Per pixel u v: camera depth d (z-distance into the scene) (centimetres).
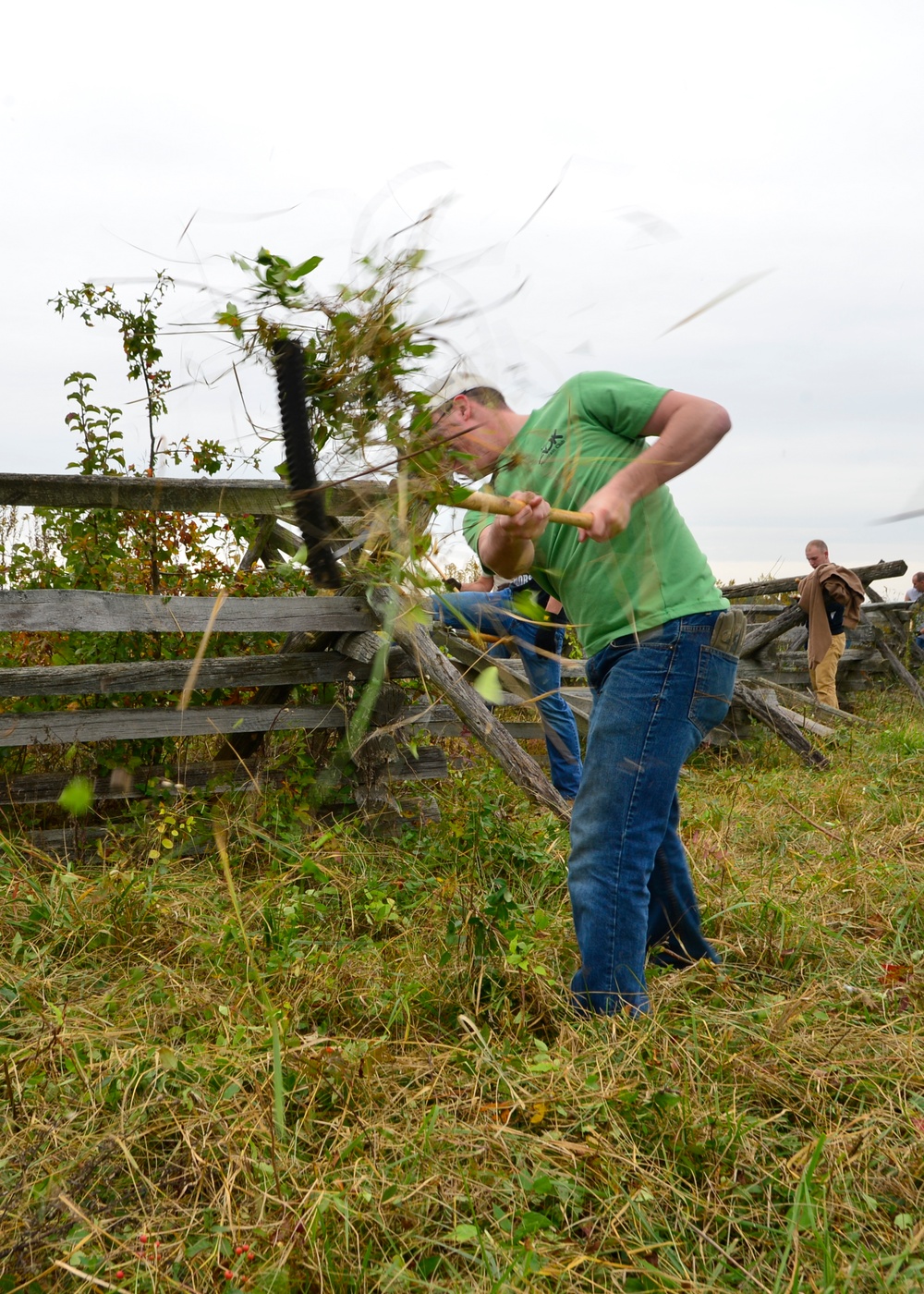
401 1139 216
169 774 453
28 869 386
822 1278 183
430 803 482
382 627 443
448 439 220
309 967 300
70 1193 199
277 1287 172
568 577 269
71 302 479
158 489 429
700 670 261
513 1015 283
